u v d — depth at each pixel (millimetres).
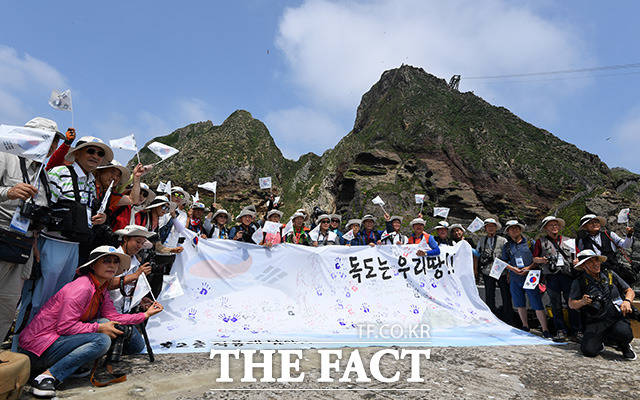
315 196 94812
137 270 4367
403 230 29594
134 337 4449
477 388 3676
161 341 5109
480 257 7516
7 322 3402
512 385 3799
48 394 3023
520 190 55625
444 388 3631
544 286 6246
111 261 3613
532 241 6867
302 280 6676
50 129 3865
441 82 90750
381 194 56906
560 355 5047
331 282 6812
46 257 3697
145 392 3273
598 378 4090
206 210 8320
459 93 83500
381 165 63750
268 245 6676
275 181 107875
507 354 4992
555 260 6031
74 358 3244
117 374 3672
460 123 69312
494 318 7066
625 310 4820
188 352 4621
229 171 99188
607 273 5188
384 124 80625
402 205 55531
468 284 7398
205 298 6035
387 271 7105
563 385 3846
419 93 83438
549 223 6352
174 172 98000
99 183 4617
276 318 6094
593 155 59469
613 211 42875
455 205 53688
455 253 7504
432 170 59875
